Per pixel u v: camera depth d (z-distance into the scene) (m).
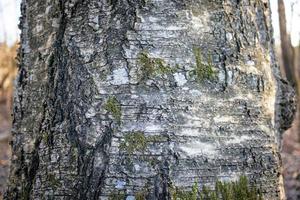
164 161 2.25
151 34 2.33
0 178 4.75
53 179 2.44
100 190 2.27
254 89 2.50
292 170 5.66
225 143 2.35
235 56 2.45
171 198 2.22
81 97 2.37
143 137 2.27
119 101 2.30
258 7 2.71
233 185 2.34
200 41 2.37
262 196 2.43
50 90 2.53
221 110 2.36
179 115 2.29
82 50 2.40
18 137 2.74
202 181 2.28
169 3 2.36
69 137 2.41
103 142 2.30
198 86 2.33
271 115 2.62
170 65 2.32
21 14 2.87
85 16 2.43
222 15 2.44
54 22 2.56
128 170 2.26
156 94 2.29
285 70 5.86
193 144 2.29
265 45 2.72
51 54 2.55
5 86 10.80
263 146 2.47
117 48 2.33
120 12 2.36
